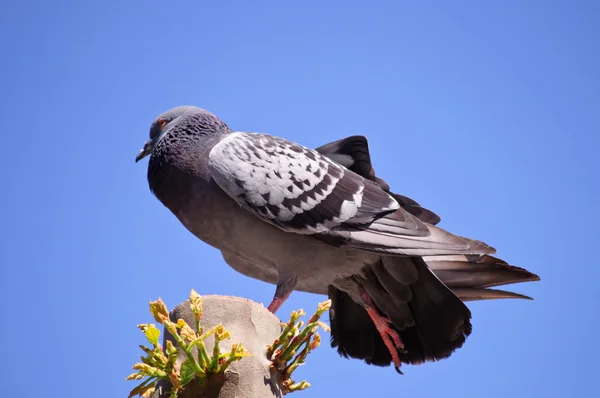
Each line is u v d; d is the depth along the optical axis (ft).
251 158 35.01
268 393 23.93
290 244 35.60
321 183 35.73
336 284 37.91
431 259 38.55
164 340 26.12
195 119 37.78
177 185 35.86
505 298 38.11
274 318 25.99
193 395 23.76
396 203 36.88
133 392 25.22
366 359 38.50
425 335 36.78
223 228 35.58
